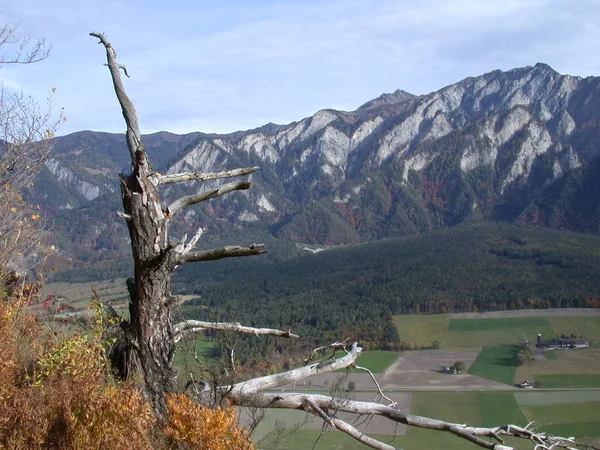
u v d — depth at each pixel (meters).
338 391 7.17
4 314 6.23
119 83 6.39
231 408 5.53
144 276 6.14
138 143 6.28
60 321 6.92
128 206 6.19
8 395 4.81
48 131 9.91
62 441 4.60
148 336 6.18
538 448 6.30
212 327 6.79
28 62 10.09
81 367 5.46
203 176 6.63
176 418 5.20
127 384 5.45
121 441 4.65
